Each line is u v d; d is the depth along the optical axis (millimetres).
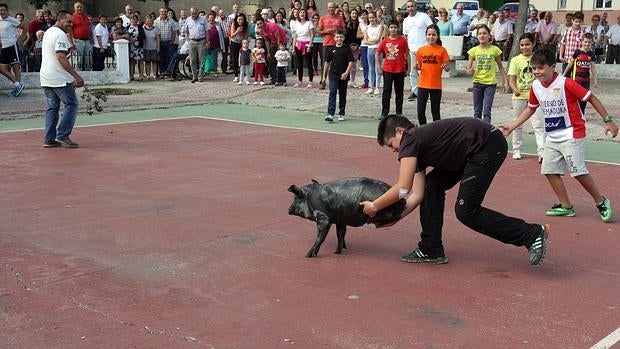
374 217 5539
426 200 5664
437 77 12305
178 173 9125
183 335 4371
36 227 6691
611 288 5238
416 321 4594
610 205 7617
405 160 5219
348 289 5152
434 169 5680
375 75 16953
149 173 9117
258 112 15617
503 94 16516
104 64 21500
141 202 7637
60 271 5492
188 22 20062
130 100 16781
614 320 4645
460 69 22016
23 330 4441
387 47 13656
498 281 5352
